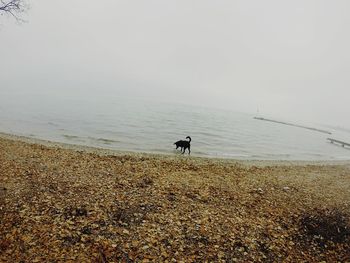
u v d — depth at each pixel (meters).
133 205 9.64
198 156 24.39
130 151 22.77
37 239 7.30
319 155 39.19
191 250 7.62
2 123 30.83
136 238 7.81
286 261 7.82
